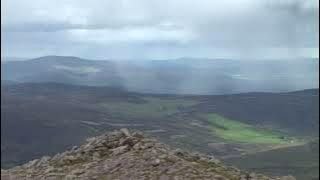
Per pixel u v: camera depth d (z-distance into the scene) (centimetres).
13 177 2216
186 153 2312
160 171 2069
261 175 2231
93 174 2100
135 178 2022
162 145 2366
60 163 2291
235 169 2262
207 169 2152
